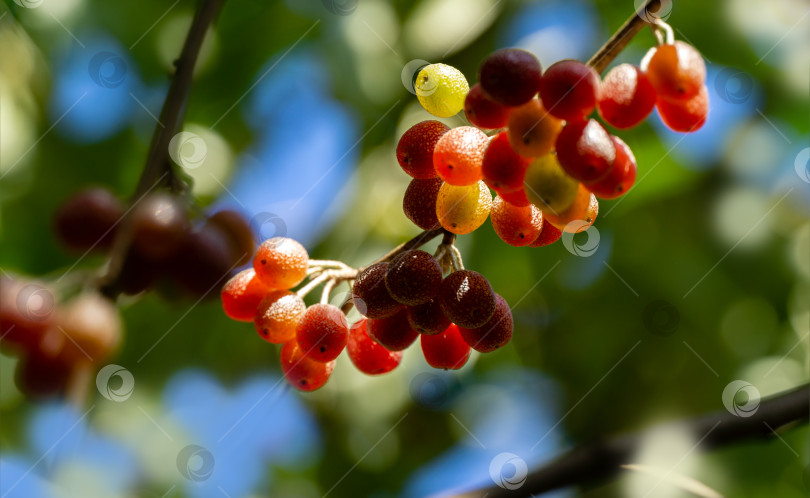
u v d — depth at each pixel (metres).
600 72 0.35
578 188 0.35
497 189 0.35
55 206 0.48
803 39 0.48
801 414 0.39
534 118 0.34
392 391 0.49
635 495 0.44
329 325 0.36
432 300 0.36
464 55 0.48
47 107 0.47
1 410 0.45
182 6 0.49
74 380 0.38
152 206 0.39
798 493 0.46
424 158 0.36
